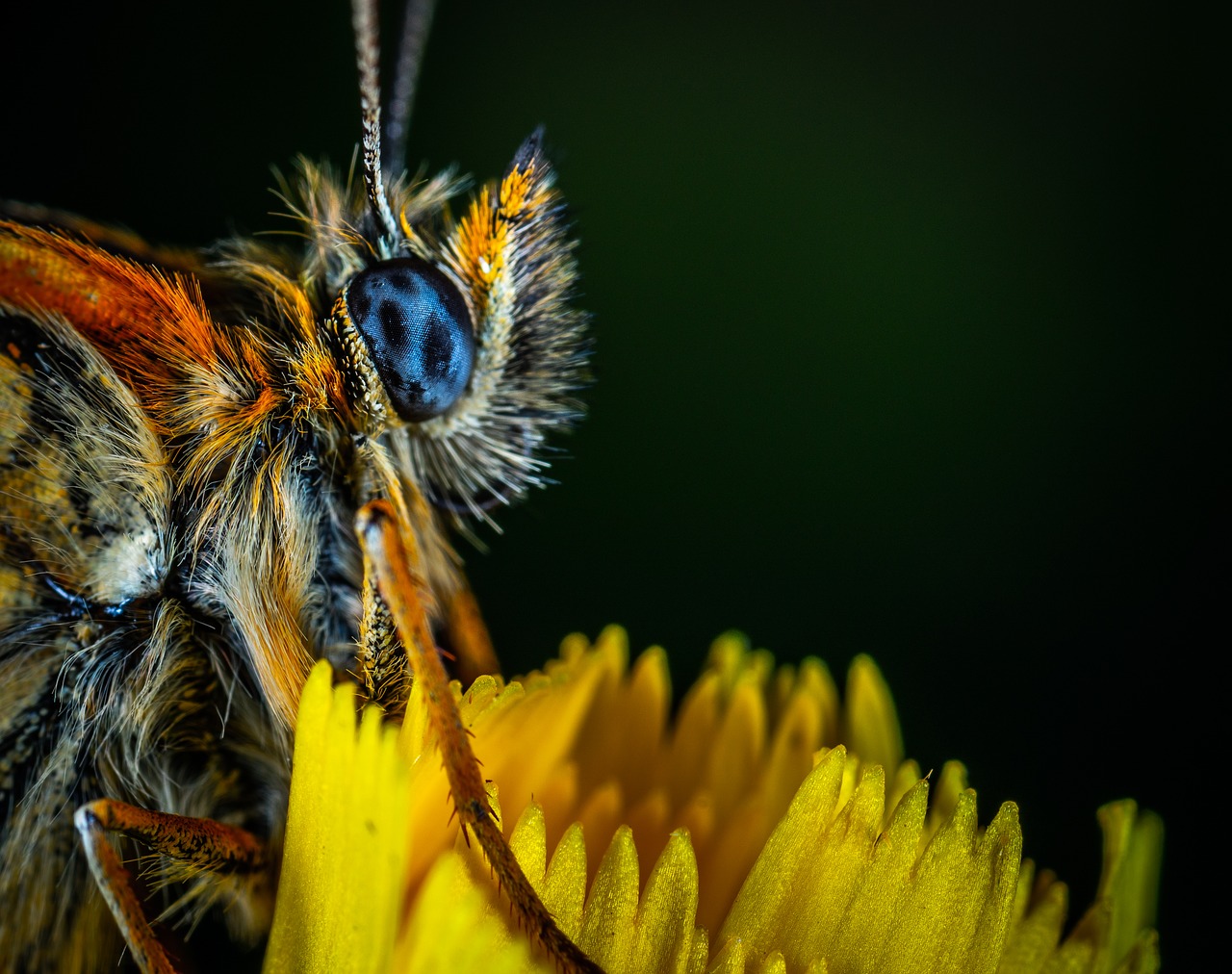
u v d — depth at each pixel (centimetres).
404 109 5
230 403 5
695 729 5
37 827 5
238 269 5
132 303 5
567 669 5
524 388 5
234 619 5
